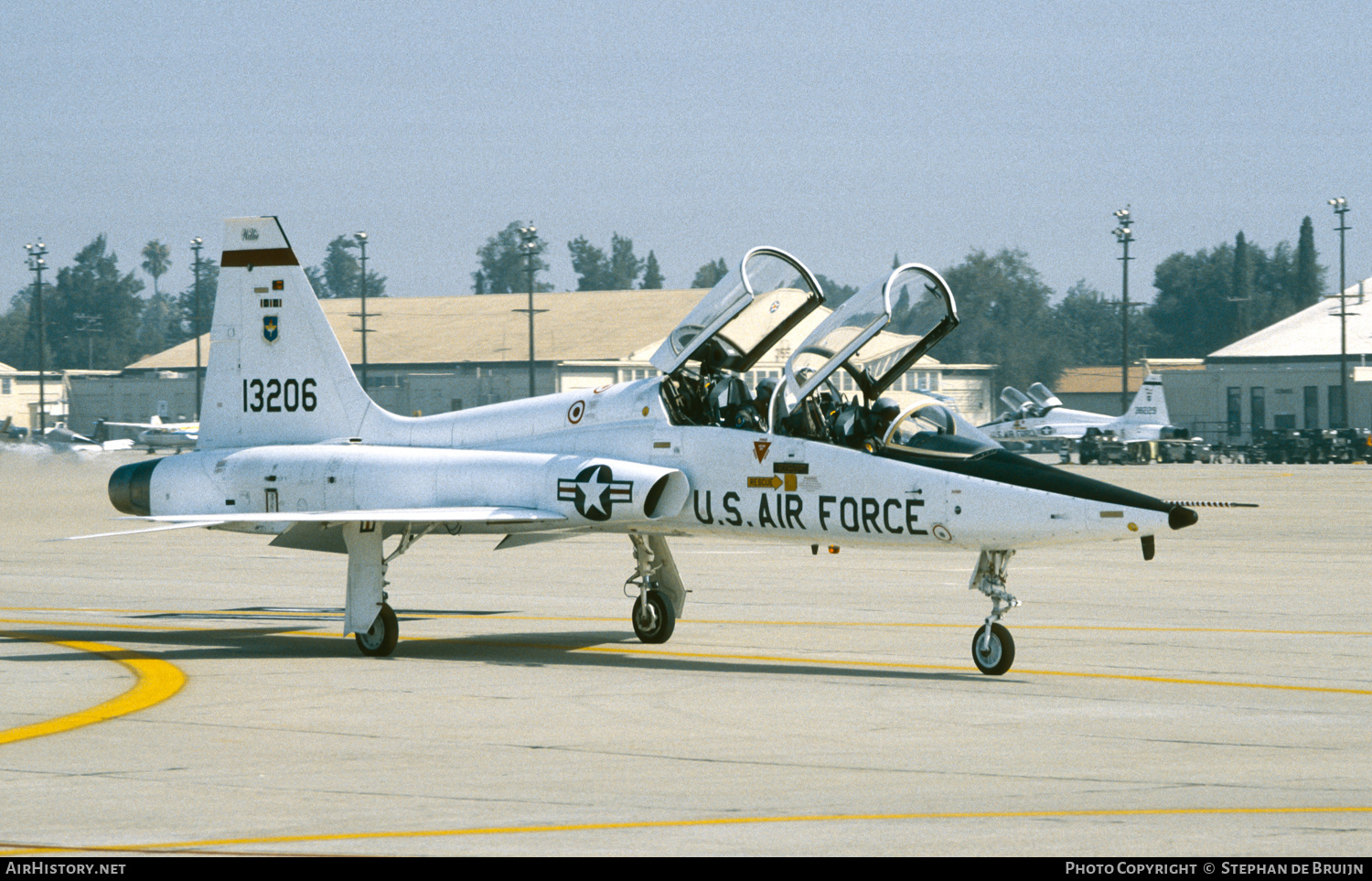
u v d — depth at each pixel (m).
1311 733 34.66
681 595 52.84
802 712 37.59
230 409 57.31
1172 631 54.28
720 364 50.34
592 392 52.00
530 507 48.72
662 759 31.55
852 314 46.06
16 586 72.31
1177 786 28.89
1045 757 31.83
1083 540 41.75
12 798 27.89
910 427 45.41
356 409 55.50
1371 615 59.22
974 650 44.16
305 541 53.38
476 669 45.66
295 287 56.16
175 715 37.06
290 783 29.19
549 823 25.86
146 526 49.09
